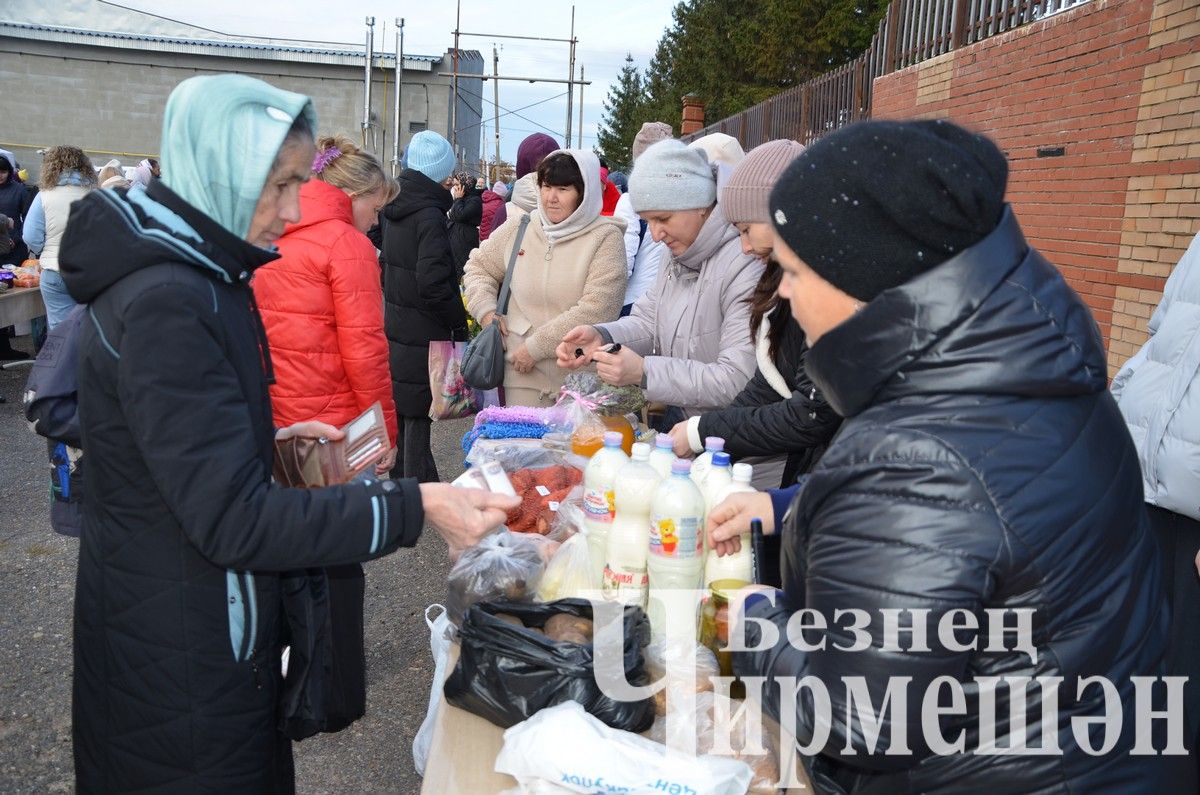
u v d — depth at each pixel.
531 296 3.78
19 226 8.30
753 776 1.29
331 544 1.35
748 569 1.64
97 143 25.83
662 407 3.43
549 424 2.82
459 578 1.69
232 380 1.35
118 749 1.48
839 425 2.03
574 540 1.70
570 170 3.62
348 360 2.92
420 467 4.58
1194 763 1.12
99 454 1.38
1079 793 0.99
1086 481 0.96
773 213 1.04
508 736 1.29
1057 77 5.49
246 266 1.42
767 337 2.15
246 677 1.49
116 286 1.31
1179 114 4.37
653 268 4.61
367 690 3.29
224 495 1.28
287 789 1.72
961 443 0.94
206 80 1.37
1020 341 0.94
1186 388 2.41
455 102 27.38
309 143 1.46
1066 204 5.43
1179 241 4.35
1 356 8.35
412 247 4.25
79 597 1.49
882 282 0.97
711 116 30.17
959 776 1.02
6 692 3.17
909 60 7.91
